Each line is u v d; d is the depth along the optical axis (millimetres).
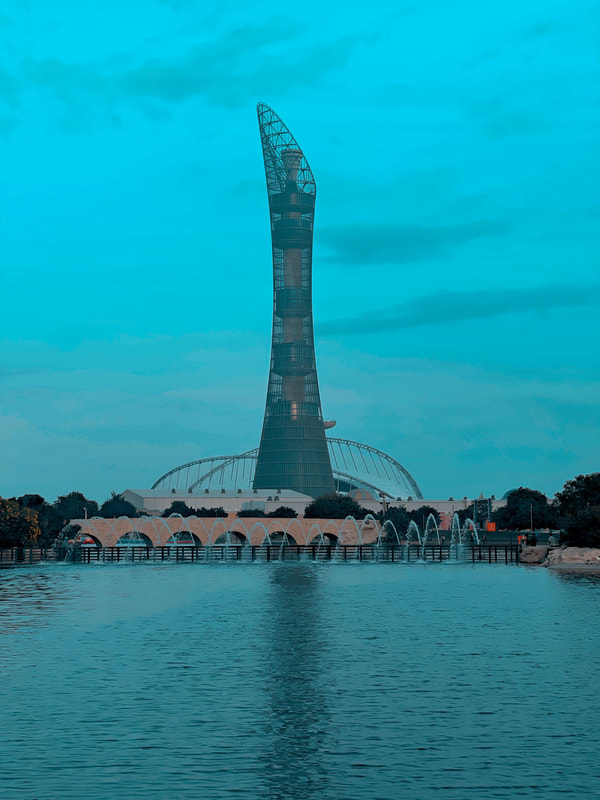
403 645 67188
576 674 55406
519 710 46188
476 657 61656
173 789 34344
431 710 46250
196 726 43219
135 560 194500
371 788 34531
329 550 193000
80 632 75062
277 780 35406
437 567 168750
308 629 76562
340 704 47594
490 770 36531
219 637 71750
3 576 146875
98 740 40781
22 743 40250
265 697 49281
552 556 168625
